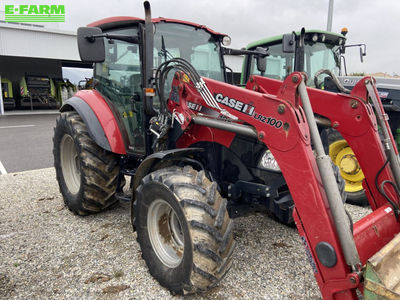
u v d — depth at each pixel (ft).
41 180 16.65
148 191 7.42
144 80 8.75
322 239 5.58
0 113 53.16
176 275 6.91
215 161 8.64
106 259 8.75
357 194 13.26
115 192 11.14
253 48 21.61
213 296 7.16
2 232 10.45
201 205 6.49
